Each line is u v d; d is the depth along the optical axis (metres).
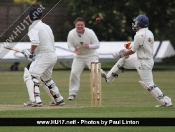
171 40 106.94
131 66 42.84
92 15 105.19
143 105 47.47
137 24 40.97
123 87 65.75
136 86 66.88
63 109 38.41
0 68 96.38
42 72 42.41
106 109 38.38
